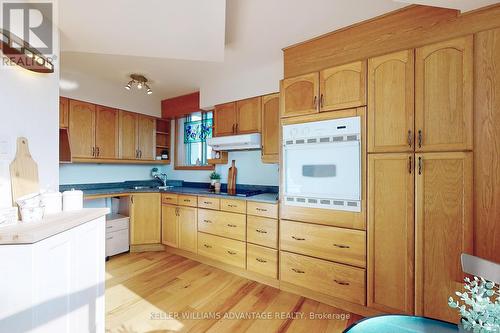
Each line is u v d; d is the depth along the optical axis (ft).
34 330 3.51
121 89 11.84
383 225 5.96
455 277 5.13
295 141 7.34
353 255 6.38
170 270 9.36
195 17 5.60
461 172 5.06
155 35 6.41
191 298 7.33
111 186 12.46
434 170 5.33
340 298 6.65
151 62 9.40
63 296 4.10
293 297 7.38
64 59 9.07
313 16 6.46
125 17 5.55
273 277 7.92
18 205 4.26
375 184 6.05
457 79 5.09
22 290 3.45
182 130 14.39
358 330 2.75
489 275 3.20
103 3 5.00
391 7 6.07
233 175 11.73
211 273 9.10
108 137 11.30
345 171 6.44
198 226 10.10
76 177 11.13
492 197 4.79
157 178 14.60
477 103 4.91
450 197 5.17
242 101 10.41
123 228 11.01
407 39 5.99
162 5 5.14
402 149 5.69
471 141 4.93
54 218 4.47
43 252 3.66
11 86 4.50
